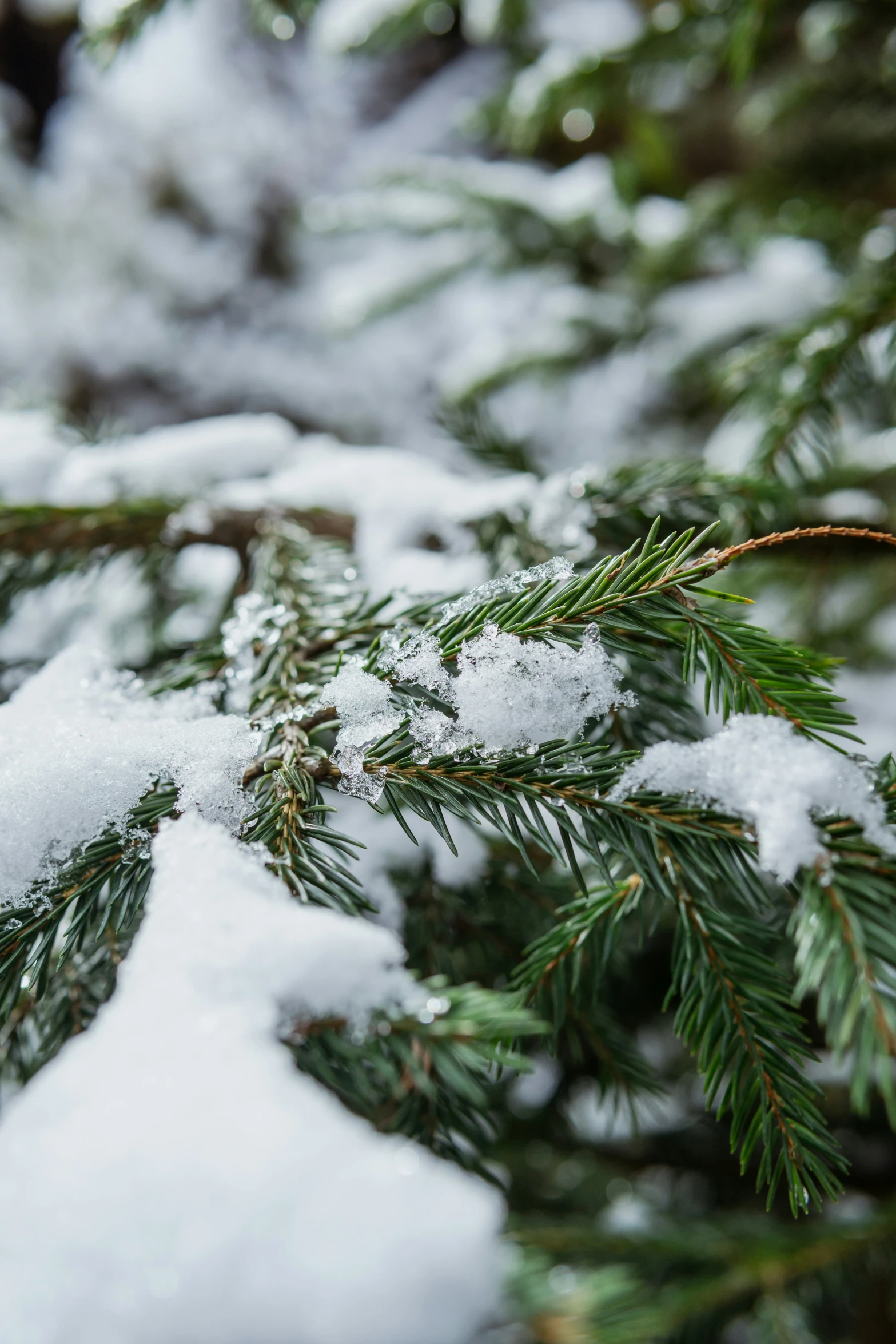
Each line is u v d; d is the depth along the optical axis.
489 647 0.44
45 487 0.70
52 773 0.42
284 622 0.50
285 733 0.44
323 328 2.01
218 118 2.32
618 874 0.44
